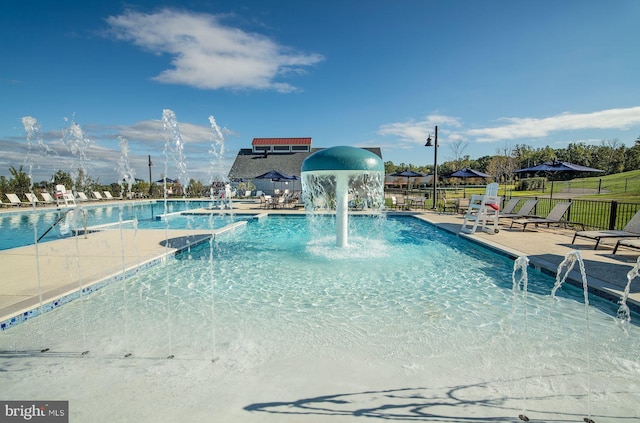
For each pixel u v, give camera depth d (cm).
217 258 774
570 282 554
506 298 518
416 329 405
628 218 1431
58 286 509
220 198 2761
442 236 1083
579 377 294
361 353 341
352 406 249
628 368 311
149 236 970
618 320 429
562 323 421
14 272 584
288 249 870
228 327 412
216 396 264
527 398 261
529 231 1045
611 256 694
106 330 400
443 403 253
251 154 4016
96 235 995
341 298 520
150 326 413
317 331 400
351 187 995
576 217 1491
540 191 3541
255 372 302
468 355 337
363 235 1108
